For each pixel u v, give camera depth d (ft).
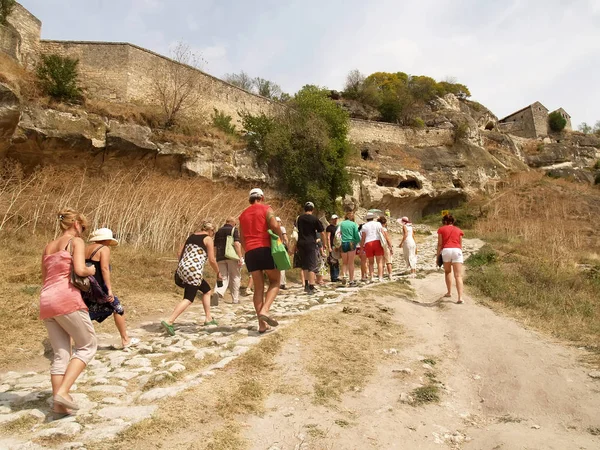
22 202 39.06
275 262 18.26
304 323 20.11
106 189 43.75
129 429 10.33
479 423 13.07
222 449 10.07
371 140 123.95
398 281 35.17
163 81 71.87
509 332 20.84
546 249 59.57
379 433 11.50
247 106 84.84
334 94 142.92
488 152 134.92
